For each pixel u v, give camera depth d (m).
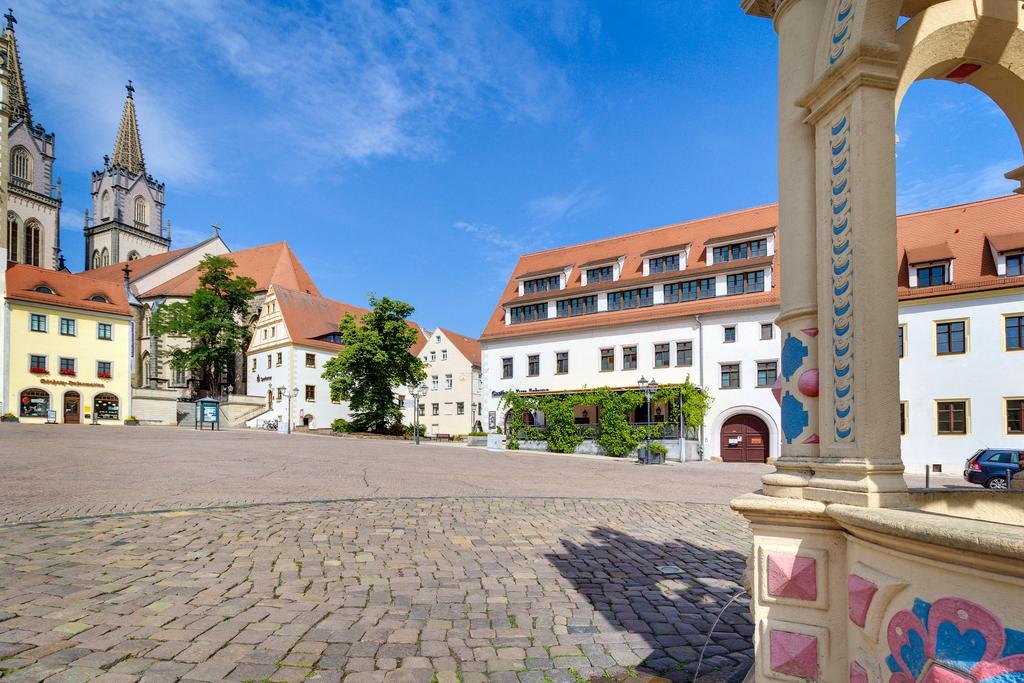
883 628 2.22
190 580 5.67
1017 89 3.24
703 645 4.50
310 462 20.20
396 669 3.93
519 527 8.98
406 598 5.41
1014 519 3.10
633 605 5.42
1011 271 26.56
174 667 3.81
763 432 33.25
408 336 50.41
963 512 3.01
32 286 49.66
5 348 47.06
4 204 49.41
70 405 50.44
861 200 2.64
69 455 19.05
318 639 4.38
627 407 35.69
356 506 10.44
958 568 1.84
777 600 2.79
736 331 34.25
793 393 3.05
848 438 2.66
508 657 4.20
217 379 63.41
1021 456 20.16
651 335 37.09
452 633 4.61
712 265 36.88
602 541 8.18
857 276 2.63
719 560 7.30
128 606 4.92
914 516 2.06
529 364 42.09
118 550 6.70
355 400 49.38
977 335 26.75
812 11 3.13
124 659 3.91
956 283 27.47
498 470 20.39
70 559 6.27
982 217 29.05
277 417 59.22
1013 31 2.98
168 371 64.25
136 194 84.94
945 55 2.98
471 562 6.77
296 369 59.34
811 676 2.66
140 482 13.06
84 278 54.31
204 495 11.36
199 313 59.84
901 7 2.87
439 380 64.12
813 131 3.08
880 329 2.62
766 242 35.34
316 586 5.64
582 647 4.42
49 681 3.56
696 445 34.34
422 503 11.12
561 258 46.69
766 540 2.85
